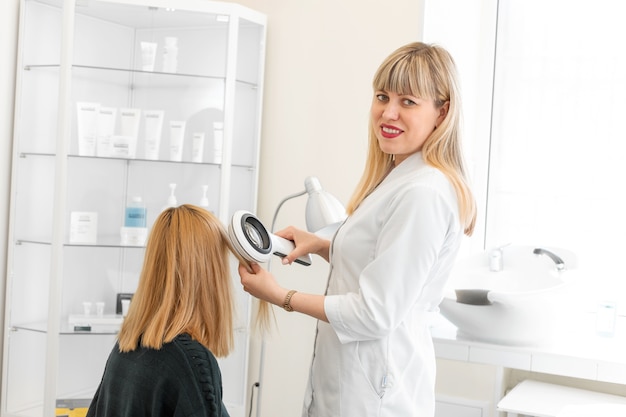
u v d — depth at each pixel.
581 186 2.99
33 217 2.91
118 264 2.97
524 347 2.45
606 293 2.94
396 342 1.71
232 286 1.67
